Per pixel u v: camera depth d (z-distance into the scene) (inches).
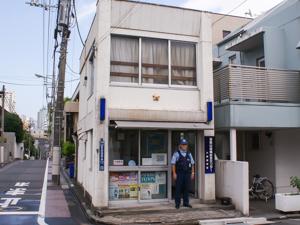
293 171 547.2
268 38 553.0
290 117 485.7
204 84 474.3
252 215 418.0
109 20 447.2
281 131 546.6
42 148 3809.1
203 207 436.5
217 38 1115.3
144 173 456.8
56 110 753.0
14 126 2068.2
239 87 477.4
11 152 1862.7
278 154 540.4
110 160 443.2
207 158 463.8
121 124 427.2
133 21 459.5
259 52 617.6
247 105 470.0
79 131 693.3
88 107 532.4
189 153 447.5
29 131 3065.9
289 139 550.9
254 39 582.9
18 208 474.6
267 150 555.5
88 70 546.3
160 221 384.2
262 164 566.3
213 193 462.0
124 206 434.3
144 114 446.9
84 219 414.0
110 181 442.6
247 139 605.3
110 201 439.2
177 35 478.6
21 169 1136.2
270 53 551.2
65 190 655.8
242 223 387.2
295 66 538.9
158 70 472.1
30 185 719.1
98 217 399.2
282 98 494.6
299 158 554.3
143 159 456.8
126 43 462.6
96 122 430.6
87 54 556.7
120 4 455.2
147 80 466.3
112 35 457.4
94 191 429.7
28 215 432.5
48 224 388.2
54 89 1056.8
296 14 540.7
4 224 386.3
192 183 480.4
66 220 408.2
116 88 449.1
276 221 399.9
